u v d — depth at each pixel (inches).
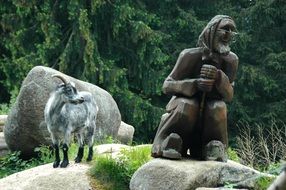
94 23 1042.7
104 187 374.9
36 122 535.5
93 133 419.2
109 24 1045.2
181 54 338.0
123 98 1015.6
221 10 1154.0
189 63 335.0
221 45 330.3
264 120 1040.2
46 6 1017.5
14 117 548.1
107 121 602.2
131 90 1114.1
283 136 893.8
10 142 562.9
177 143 335.6
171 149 335.0
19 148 560.4
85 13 967.6
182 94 335.9
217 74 327.9
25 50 1047.6
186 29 1127.0
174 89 335.3
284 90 1064.8
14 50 1042.7
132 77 1085.1
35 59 1002.1
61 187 371.9
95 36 1034.1
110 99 618.5
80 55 1008.2
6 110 848.3
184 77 336.8
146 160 383.6
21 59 994.7
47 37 992.2
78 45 1006.4
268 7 1090.1
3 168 537.0
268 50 1098.7
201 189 314.2
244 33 1052.5
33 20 1059.3
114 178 379.9
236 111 1039.0
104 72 1003.9
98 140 584.1
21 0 1009.5
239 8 1202.0
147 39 1022.4
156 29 1133.1
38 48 999.0
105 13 1034.7
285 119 1031.0
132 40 1027.9
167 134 341.1
